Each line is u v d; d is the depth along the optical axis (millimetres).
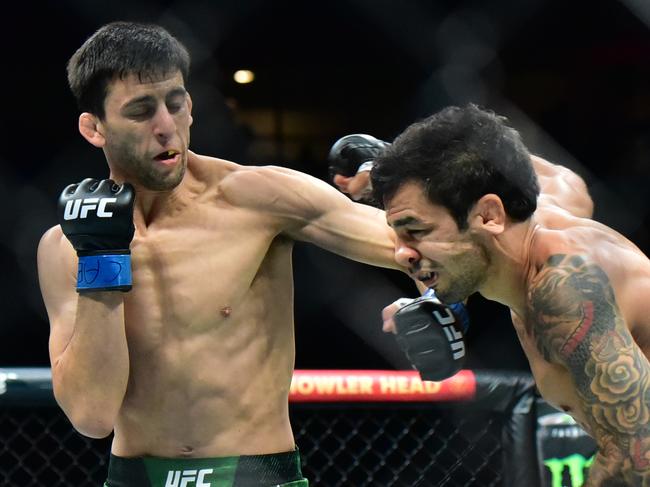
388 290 13422
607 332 4375
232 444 5668
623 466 4277
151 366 5637
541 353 4664
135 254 5633
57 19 12938
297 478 5883
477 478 11016
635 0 7332
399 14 12414
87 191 5289
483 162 4617
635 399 4281
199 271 5637
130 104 5281
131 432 5781
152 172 5391
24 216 13852
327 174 12875
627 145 12531
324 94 12820
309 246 13422
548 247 4656
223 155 12969
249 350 5734
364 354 13297
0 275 13938
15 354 13914
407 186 4664
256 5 12734
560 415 8258
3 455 12469
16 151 13648
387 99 12656
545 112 12477
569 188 6020
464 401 8352
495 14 12266
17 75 13242
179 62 5430
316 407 8312
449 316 5797
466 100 12328
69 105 13531
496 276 4809
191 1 12758
